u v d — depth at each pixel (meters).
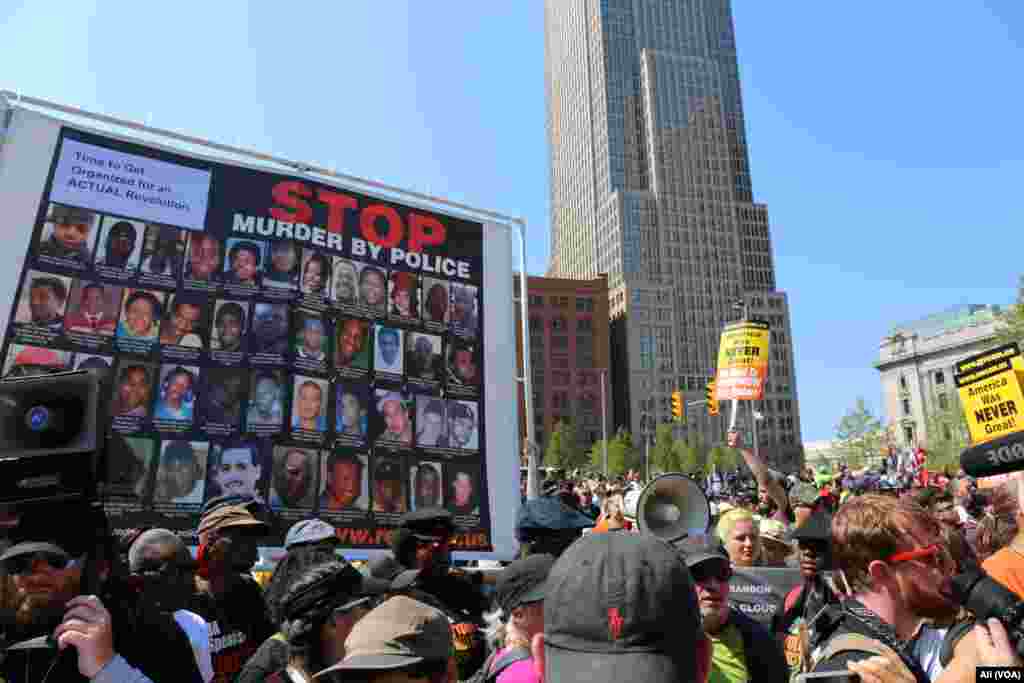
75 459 2.01
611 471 105.44
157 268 5.89
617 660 1.26
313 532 4.12
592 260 156.25
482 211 8.00
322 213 6.86
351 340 6.72
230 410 5.89
